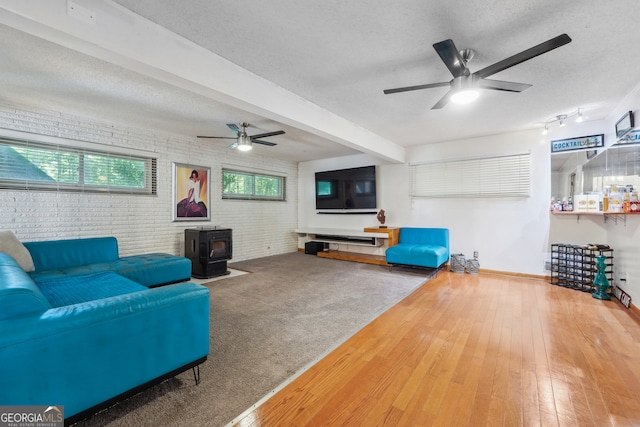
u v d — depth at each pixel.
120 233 4.18
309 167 7.22
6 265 1.79
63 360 1.29
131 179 4.32
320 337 2.41
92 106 3.41
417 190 5.50
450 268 4.95
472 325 2.65
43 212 3.50
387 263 5.14
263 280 4.27
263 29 1.93
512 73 2.54
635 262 2.99
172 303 1.64
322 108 3.43
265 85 2.69
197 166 5.12
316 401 1.63
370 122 3.99
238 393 1.69
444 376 1.86
